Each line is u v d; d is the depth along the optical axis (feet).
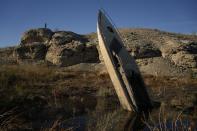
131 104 34.88
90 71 84.12
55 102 37.88
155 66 83.82
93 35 120.78
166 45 95.61
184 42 93.97
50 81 55.26
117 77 36.22
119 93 36.83
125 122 28.50
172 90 51.29
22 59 103.86
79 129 26.32
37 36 113.60
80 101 39.88
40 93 42.14
